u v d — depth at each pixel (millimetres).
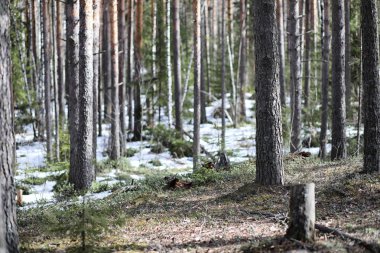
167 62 25469
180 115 24531
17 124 27672
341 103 15062
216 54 39406
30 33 29875
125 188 13688
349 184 10453
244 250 6844
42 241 8273
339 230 7617
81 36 14883
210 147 23641
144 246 7656
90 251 6945
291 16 18125
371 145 11008
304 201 6902
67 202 13008
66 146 21906
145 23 30188
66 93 33219
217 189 12078
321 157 16625
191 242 7809
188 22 38531
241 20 27891
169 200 11391
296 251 6516
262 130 10883
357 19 23391
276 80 10742
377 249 6410
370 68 10852
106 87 26938
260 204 10102
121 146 23000
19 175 19141
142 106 30312
